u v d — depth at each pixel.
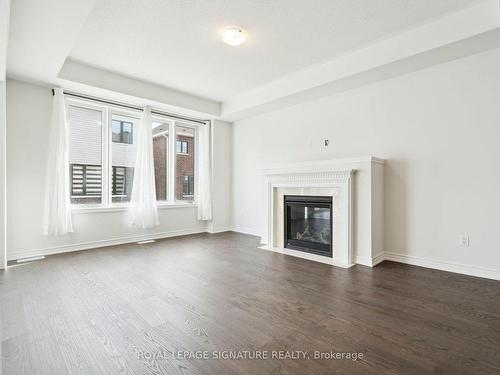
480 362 1.54
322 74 3.72
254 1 2.44
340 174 3.54
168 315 2.11
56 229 3.80
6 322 2.00
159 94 4.54
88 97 4.18
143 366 1.51
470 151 2.99
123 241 4.64
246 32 2.93
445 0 2.43
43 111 3.83
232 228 5.95
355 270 3.21
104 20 2.72
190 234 5.51
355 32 2.94
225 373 1.45
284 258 3.73
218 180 5.80
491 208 2.88
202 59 3.57
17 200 3.65
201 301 2.36
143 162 4.70
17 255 3.65
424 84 3.30
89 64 3.72
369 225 3.39
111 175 4.61
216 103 5.38
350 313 2.13
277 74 4.05
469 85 2.98
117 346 1.70
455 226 3.10
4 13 2.04
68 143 3.97
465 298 2.41
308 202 3.96
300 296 2.46
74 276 2.99
